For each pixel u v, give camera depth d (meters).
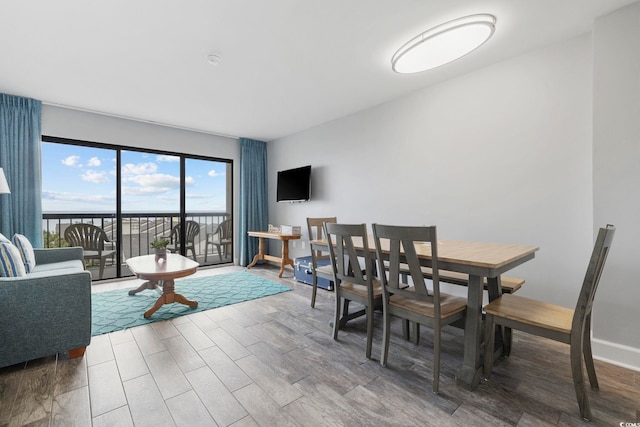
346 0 1.88
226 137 5.32
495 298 2.01
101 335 2.37
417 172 3.36
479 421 1.41
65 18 2.01
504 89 2.68
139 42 2.32
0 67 2.70
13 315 1.82
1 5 1.86
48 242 3.97
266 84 3.14
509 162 2.66
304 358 2.01
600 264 1.46
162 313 2.85
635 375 1.81
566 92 2.35
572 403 1.55
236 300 3.25
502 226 2.71
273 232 4.96
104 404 1.53
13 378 1.76
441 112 3.13
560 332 1.47
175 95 3.41
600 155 2.01
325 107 3.85
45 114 3.62
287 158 5.28
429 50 2.34
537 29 2.21
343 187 4.25
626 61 1.93
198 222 5.23
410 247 1.72
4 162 3.26
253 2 1.88
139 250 4.81
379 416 1.45
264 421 1.41
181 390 1.65
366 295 2.09
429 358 2.03
